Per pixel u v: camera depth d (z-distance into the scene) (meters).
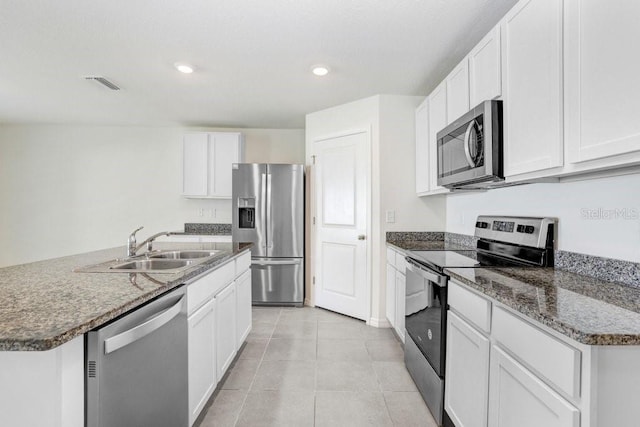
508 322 1.11
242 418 1.76
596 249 1.43
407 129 3.18
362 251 3.27
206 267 1.65
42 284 1.23
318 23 1.99
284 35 2.12
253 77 2.79
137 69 2.65
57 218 4.52
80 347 0.86
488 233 2.21
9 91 3.16
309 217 3.87
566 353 0.84
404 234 3.18
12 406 0.79
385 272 3.15
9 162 4.49
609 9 1.01
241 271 2.43
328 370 2.29
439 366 1.67
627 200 1.29
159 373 1.21
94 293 1.11
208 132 4.29
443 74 2.72
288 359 2.45
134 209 4.55
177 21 1.97
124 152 4.54
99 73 2.72
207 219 4.55
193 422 1.55
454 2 1.79
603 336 0.77
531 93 1.38
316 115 3.75
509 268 1.64
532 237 1.74
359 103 3.32
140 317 1.08
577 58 1.13
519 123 1.46
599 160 1.08
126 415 1.01
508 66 1.54
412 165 3.18
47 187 4.50
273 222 3.79
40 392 0.78
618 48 0.98
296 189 3.78
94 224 4.54
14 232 4.50
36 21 1.96
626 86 0.96
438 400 1.68
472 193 2.64
